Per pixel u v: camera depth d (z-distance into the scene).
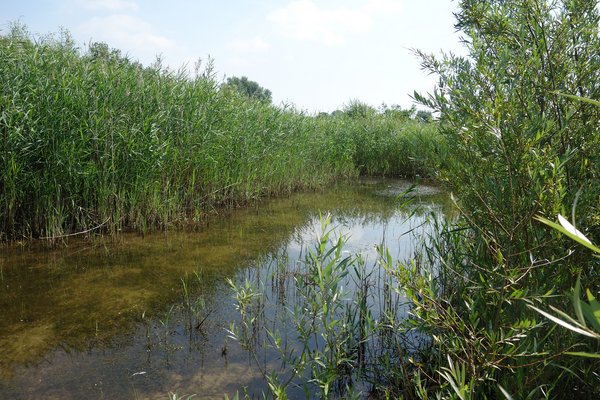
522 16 2.92
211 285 5.10
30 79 6.48
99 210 6.95
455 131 2.79
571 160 2.75
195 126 8.17
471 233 3.87
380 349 3.66
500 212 2.66
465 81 2.71
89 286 5.00
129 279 5.23
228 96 9.87
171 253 6.25
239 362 3.54
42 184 6.48
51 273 5.35
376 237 7.25
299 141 12.03
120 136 6.84
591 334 0.87
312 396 3.10
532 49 2.80
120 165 7.11
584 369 2.43
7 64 6.42
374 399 3.09
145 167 7.22
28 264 5.63
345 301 4.40
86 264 5.70
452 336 2.65
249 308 4.51
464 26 3.22
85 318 4.24
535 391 2.28
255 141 9.93
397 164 16.25
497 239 2.83
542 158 2.37
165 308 4.49
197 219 8.03
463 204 3.07
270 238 7.16
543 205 2.28
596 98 2.72
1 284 4.97
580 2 2.81
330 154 14.30
